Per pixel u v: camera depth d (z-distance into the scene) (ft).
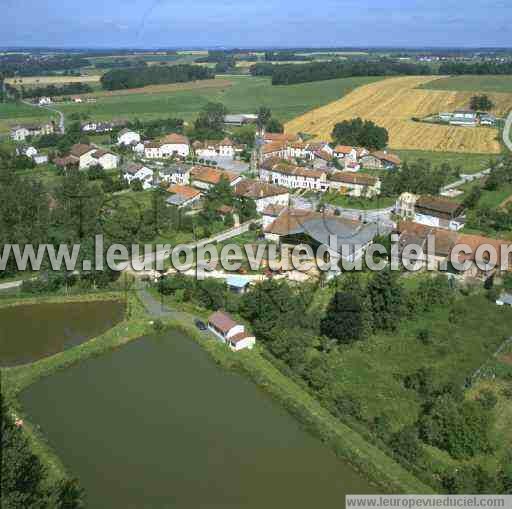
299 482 185.88
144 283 335.06
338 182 523.70
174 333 284.00
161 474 187.93
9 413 210.38
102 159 611.88
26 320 297.74
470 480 180.96
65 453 196.54
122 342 273.95
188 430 209.97
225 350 263.08
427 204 437.58
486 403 222.28
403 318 294.05
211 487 182.60
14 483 161.58
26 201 388.57
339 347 266.57
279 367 247.29
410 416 219.41
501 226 422.00
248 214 448.24
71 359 256.93
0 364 255.91
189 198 481.05
